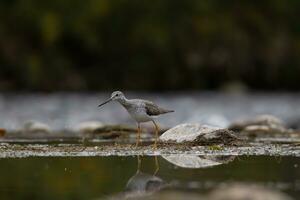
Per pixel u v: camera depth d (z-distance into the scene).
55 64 45.59
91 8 47.00
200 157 13.67
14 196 9.91
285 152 14.49
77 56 46.69
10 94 42.75
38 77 44.91
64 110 33.19
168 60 48.09
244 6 51.19
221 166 12.34
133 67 47.66
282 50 50.69
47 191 10.25
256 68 50.03
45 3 46.31
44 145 16.61
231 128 21.59
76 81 45.97
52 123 27.22
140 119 15.59
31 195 9.98
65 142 17.73
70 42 46.50
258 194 8.25
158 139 16.77
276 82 50.38
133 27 47.97
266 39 50.72
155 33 47.94
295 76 50.59
